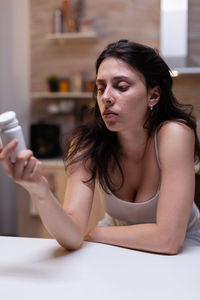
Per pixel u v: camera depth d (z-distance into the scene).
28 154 0.60
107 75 0.89
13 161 0.61
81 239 0.83
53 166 2.58
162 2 2.79
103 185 1.09
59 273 0.65
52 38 2.97
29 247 0.82
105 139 1.07
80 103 3.11
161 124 1.00
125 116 0.89
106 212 1.23
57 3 3.10
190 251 0.83
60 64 3.12
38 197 0.72
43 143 2.81
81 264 0.70
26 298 0.55
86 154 1.06
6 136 0.60
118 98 0.88
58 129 2.93
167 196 0.89
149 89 0.95
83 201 1.00
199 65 2.70
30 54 3.15
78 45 3.08
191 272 0.66
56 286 0.59
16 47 3.16
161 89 0.99
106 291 0.57
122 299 0.54
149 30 2.96
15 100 3.18
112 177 1.11
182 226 0.86
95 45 3.06
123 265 0.70
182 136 0.95
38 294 0.56
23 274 0.65
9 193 3.14
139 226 0.89
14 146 0.58
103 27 3.04
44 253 0.78
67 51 3.10
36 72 3.15
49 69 3.13
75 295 0.56
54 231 0.78
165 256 0.77
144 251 0.85
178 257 0.76
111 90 0.88
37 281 0.61
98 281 0.61
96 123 1.09
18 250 0.80
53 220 0.76
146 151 1.05
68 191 1.03
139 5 2.97
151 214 1.08
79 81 2.97
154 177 1.04
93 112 1.14
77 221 0.90
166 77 0.99
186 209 0.87
